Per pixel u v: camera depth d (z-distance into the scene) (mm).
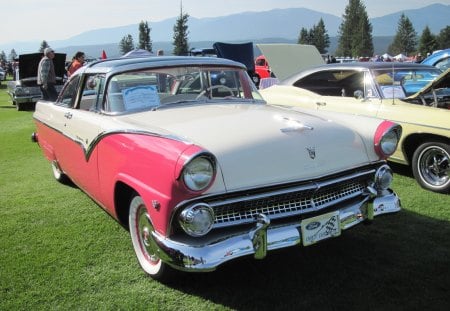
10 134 9930
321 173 3051
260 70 22031
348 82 6367
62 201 5070
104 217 4535
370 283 3180
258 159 2854
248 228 2816
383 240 3857
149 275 3303
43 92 11758
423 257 3543
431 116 5059
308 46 17500
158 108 3762
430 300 2955
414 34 102438
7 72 42656
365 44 96438
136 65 3906
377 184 3402
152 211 2842
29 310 2947
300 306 2930
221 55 17703
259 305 2953
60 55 14305
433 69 6500
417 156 5211
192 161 2580
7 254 3744
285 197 2932
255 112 3541
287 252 3668
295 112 3652
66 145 4523
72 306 2982
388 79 6023
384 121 3496
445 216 4359
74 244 3918
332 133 3248
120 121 3496
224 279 3275
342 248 3721
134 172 3045
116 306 2971
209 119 3314
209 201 2715
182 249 2682
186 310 2914
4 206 4941
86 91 4211
